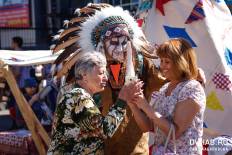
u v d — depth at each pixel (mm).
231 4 9531
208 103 7070
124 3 14961
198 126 4590
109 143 5691
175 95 4625
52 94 10172
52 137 4734
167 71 4688
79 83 4715
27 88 11242
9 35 21969
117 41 5750
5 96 13867
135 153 5727
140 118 4977
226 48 7312
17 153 8797
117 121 4652
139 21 7719
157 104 4875
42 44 21516
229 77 7023
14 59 7926
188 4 7156
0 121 15094
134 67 5805
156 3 7312
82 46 5883
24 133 8984
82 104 4523
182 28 7137
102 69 4668
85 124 4523
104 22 5867
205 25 7070
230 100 7020
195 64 4648
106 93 5719
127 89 4691
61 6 21656
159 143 4766
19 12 22156
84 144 4578
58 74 5980
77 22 6094
